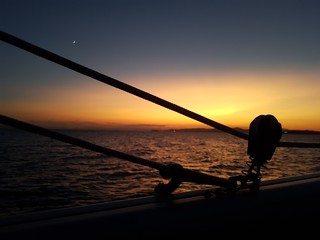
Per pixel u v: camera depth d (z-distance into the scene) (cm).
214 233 146
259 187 185
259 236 159
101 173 2589
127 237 128
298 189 184
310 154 5247
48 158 3997
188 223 142
